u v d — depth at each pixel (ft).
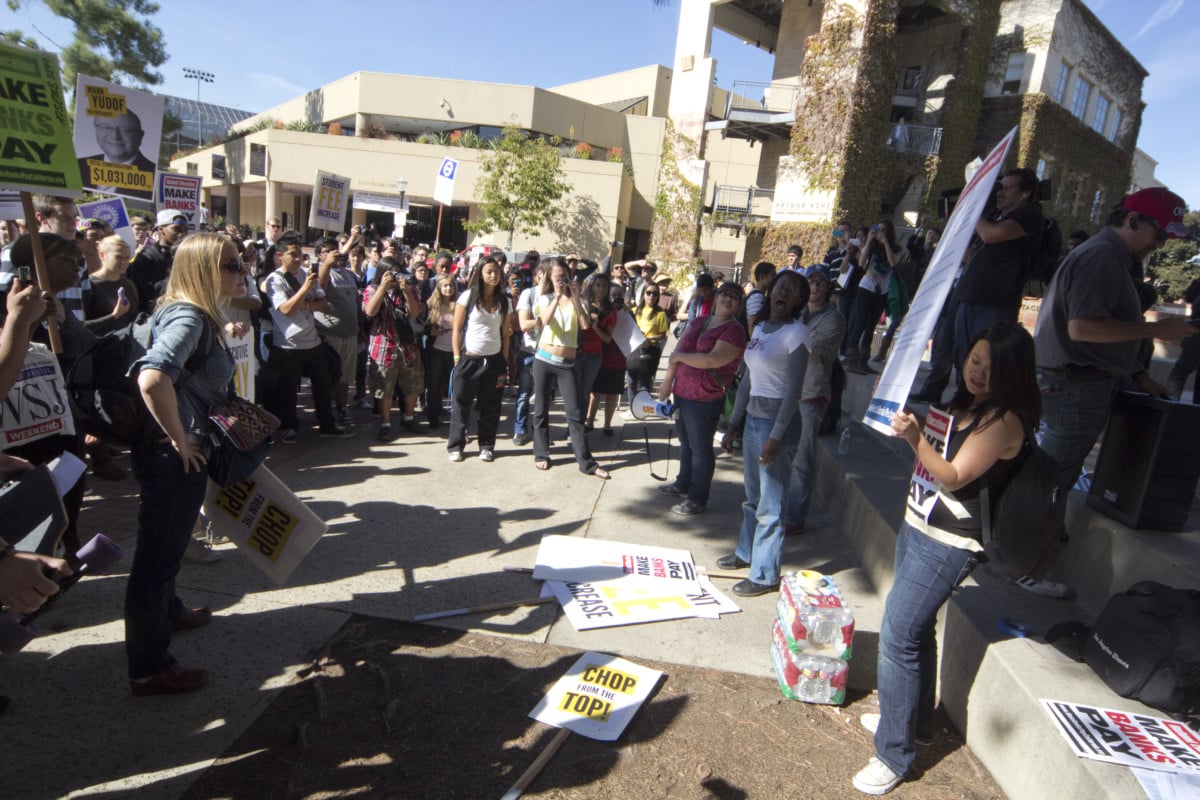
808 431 16.16
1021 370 7.49
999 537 7.75
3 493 6.66
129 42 90.43
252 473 10.26
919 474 8.56
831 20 71.20
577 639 11.43
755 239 90.53
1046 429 11.44
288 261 20.16
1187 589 8.91
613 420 28.58
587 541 15.28
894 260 24.97
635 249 114.62
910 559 8.41
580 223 100.27
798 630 10.07
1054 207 85.56
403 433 23.66
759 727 9.59
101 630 10.56
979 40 75.51
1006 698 8.71
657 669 10.76
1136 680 8.04
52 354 11.41
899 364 7.65
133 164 25.03
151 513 8.59
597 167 98.84
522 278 31.14
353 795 7.86
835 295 28.48
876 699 10.44
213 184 129.80
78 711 8.79
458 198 100.99
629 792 8.23
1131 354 10.74
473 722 9.23
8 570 5.29
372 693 9.66
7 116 9.73
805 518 17.28
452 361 24.17
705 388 16.67
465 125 105.70
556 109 104.94
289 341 20.24
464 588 12.84
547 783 8.26
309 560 13.46
